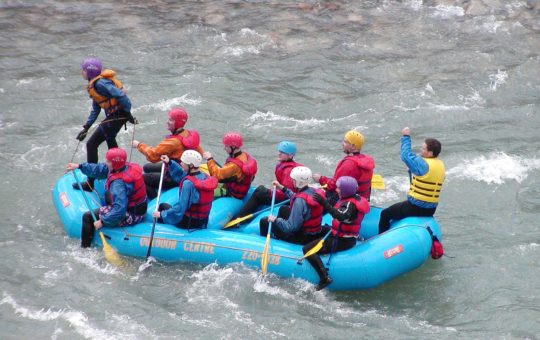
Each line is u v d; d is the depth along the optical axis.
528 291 19.33
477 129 29.22
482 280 19.84
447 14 40.81
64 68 33.97
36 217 22.88
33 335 17.28
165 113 30.00
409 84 33.19
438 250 19.50
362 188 20.48
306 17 40.03
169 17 39.53
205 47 36.38
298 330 17.77
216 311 18.39
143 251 20.05
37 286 19.16
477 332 17.80
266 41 37.19
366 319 18.30
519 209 23.73
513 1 42.06
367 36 38.00
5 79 32.66
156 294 19.00
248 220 21.25
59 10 40.00
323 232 19.64
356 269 18.80
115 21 38.91
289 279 19.20
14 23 38.25
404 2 42.34
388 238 19.23
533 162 26.58
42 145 27.53
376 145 28.17
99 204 21.45
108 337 17.25
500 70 34.56
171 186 22.39
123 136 28.38
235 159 21.34
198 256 19.75
